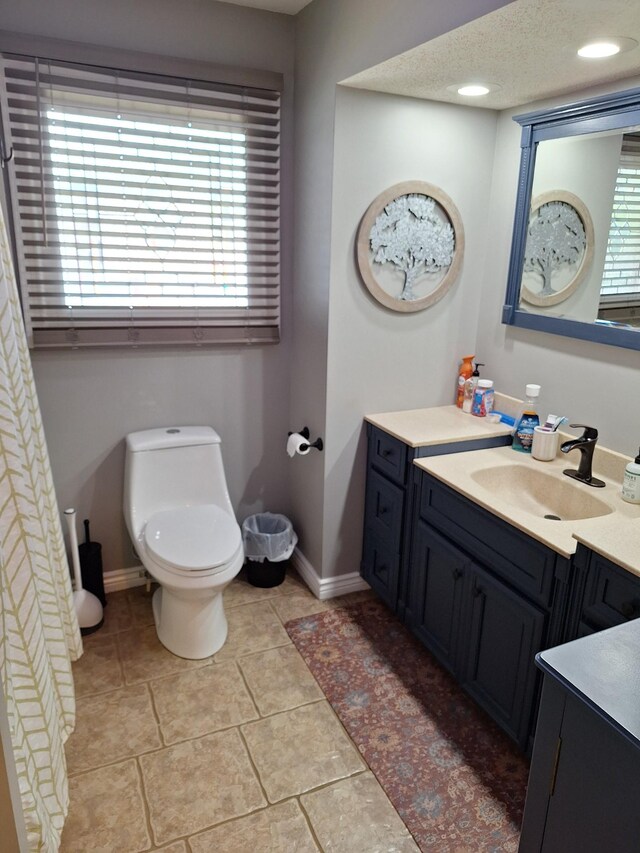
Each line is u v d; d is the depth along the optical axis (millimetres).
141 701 2113
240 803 1744
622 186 1887
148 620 2559
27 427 1697
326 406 2477
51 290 2332
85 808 1716
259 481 2941
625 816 931
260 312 2703
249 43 2398
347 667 2297
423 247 2438
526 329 2383
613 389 2033
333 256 2305
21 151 2162
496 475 2170
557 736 1047
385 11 1781
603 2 1322
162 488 2541
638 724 903
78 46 2152
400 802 1756
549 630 1688
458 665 2113
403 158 2311
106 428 2570
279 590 2793
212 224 2510
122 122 2283
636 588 1384
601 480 2035
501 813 1727
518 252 2336
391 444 2377
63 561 2127
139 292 2475
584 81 1976
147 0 2209
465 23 1474
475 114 2381
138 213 2381
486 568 1927
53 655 1835
